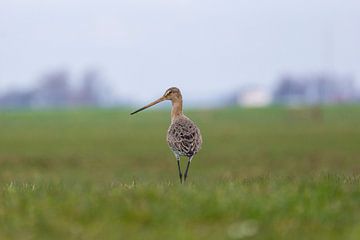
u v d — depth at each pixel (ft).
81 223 44.21
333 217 43.93
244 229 42.09
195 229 42.86
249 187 51.52
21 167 132.05
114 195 49.55
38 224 43.86
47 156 151.84
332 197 48.01
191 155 70.69
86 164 138.82
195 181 65.36
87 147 176.24
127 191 51.13
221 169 128.47
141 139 200.54
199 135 72.28
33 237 42.24
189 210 44.98
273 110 357.41
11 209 47.21
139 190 50.11
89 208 45.85
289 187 49.78
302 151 160.86
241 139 195.93
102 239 41.63
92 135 217.77
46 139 201.57
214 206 45.19
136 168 132.57
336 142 181.16
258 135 208.95
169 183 57.72
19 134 222.89
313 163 136.98
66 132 232.73
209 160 145.38
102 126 267.39
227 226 43.11
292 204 45.62
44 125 275.39
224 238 41.09
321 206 45.78
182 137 70.69
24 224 44.09
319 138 194.08
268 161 142.20
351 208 46.06
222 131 229.04
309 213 44.29
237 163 139.44
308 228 42.45
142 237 41.39
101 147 176.04
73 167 133.69
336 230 42.19
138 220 44.24
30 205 47.39
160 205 45.96
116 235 41.81
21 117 344.49
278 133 215.72
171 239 40.70
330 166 130.82
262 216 43.93
